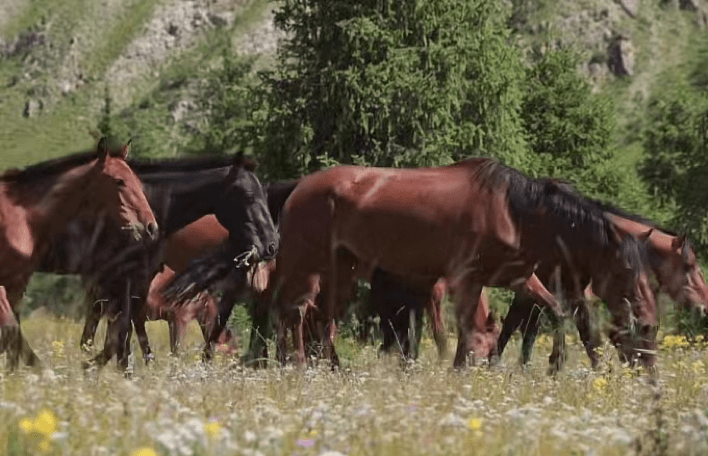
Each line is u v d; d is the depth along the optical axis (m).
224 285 15.05
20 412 6.41
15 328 10.49
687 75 168.50
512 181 13.77
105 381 8.72
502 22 40.91
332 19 38.97
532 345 14.56
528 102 58.97
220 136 56.53
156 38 199.00
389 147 37.84
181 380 9.49
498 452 5.89
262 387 9.16
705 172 53.47
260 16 196.75
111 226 11.92
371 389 8.82
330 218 14.52
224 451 5.11
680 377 10.94
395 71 37.62
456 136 38.75
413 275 14.16
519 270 13.71
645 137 58.12
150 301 18.12
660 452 6.06
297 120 38.53
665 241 15.58
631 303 13.50
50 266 11.89
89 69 198.75
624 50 171.12
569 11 176.88
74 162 11.74
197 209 13.22
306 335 15.45
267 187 15.29
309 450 5.57
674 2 181.00
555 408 8.38
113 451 5.41
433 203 13.83
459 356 13.42
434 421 6.81
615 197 54.81
